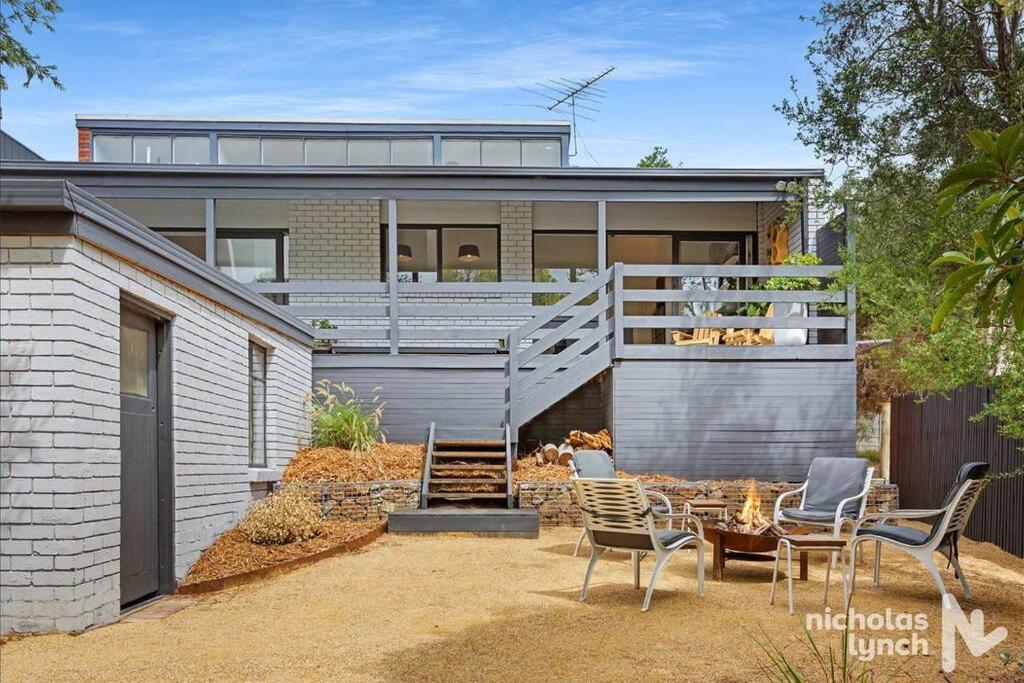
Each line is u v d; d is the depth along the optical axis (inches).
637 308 620.4
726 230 635.5
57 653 208.8
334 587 287.7
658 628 234.4
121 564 260.2
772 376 484.7
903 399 503.5
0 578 225.0
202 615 253.0
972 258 95.0
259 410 419.2
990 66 297.6
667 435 480.7
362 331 530.0
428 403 524.4
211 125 649.0
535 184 534.3
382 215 612.1
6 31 281.3
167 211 605.6
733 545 301.0
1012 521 360.8
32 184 217.8
